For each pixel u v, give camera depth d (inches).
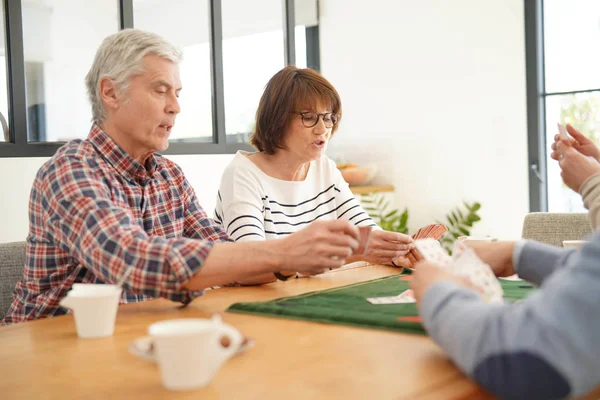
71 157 54.0
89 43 133.0
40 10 125.6
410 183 163.9
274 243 48.9
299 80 78.7
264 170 81.2
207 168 142.9
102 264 47.6
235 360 34.8
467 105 152.4
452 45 153.6
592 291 25.1
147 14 139.4
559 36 140.5
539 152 142.3
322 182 85.7
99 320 41.5
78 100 132.0
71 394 30.5
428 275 34.1
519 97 144.0
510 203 146.9
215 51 147.8
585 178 46.8
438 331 30.6
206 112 148.3
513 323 26.7
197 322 31.6
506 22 144.9
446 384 29.9
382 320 41.9
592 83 136.7
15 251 64.3
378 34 167.6
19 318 56.3
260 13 161.5
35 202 55.6
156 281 46.5
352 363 33.7
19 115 117.1
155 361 34.4
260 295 55.1
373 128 171.2
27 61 124.1
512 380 26.0
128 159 58.6
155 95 57.7
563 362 25.0
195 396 29.3
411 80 161.9
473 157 152.2
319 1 179.8
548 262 44.4
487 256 47.8
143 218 61.1
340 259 49.1
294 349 36.7
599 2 134.6
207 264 47.2
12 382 32.7
